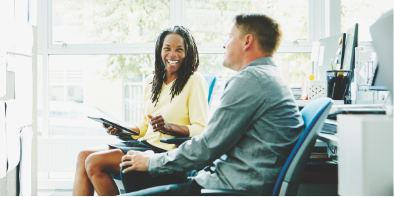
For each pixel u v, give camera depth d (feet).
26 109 5.85
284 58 8.35
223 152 3.00
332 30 7.93
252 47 3.34
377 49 2.62
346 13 8.04
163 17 8.32
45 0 8.29
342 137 2.06
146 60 8.46
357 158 1.91
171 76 5.31
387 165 1.85
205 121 4.91
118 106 8.59
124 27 8.36
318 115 2.68
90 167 4.41
